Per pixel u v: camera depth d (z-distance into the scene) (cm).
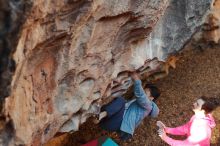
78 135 715
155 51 646
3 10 338
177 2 641
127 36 569
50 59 464
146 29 574
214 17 830
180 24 660
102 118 627
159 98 815
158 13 562
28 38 395
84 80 536
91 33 487
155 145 749
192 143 643
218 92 835
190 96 825
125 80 627
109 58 555
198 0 659
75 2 427
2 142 421
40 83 464
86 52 501
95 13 473
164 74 835
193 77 861
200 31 864
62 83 507
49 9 405
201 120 650
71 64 491
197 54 905
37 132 475
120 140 740
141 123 771
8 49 351
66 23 439
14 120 414
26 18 358
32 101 453
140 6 526
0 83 363
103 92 579
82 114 567
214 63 892
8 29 344
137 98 619
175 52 681
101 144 647
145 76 717
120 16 516
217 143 764
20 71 404
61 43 458
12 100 401
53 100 502
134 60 610
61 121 529
